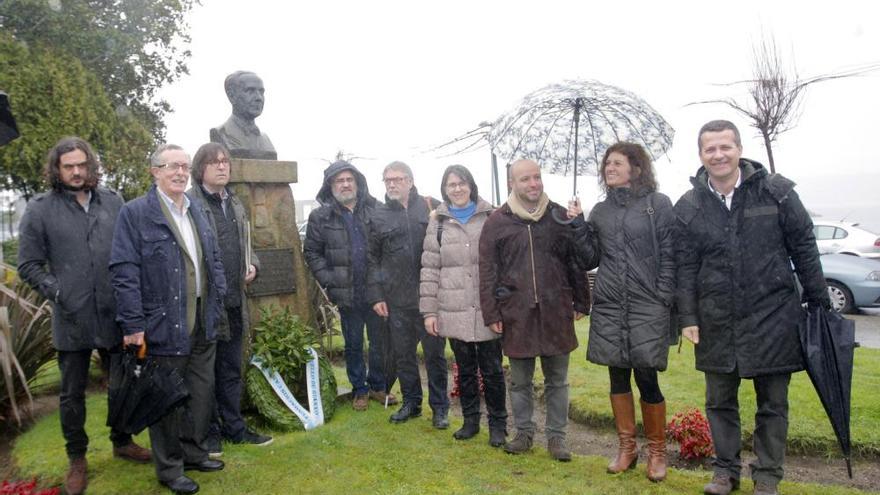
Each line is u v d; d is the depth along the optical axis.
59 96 11.14
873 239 13.16
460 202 4.16
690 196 3.41
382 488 3.54
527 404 4.00
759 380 3.30
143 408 3.21
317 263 4.77
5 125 3.33
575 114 3.89
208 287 3.56
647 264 3.47
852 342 3.15
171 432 3.45
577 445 4.62
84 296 3.51
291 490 3.53
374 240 4.55
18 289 4.96
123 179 12.27
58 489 3.39
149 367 3.23
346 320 4.89
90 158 3.60
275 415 4.48
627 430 3.74
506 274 3.83
